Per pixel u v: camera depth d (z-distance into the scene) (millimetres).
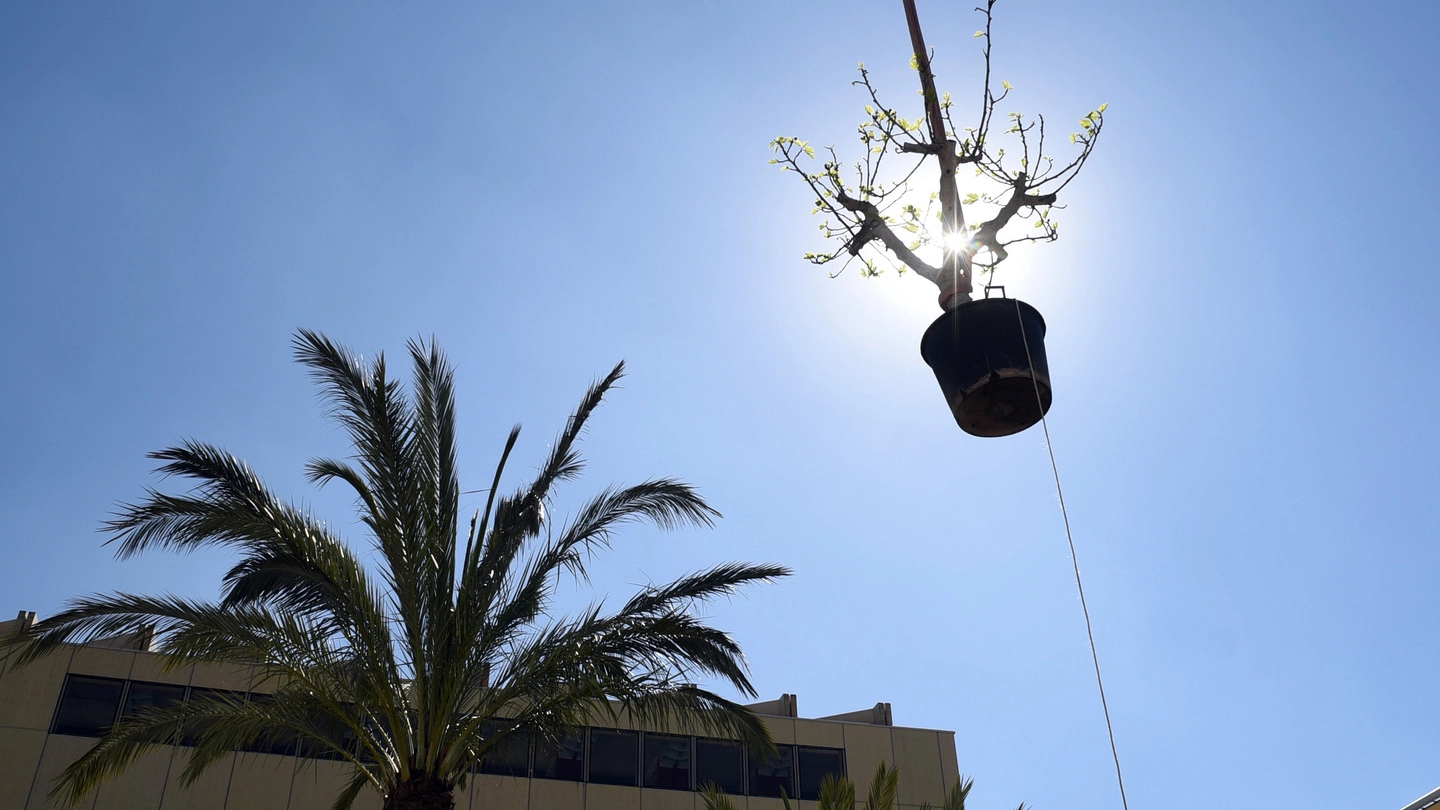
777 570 14922
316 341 13641
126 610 13289
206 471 13125
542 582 14500
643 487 15281
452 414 14445
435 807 13516
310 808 25547
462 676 13891
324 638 13422
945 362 4145
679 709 15055
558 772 28344
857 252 5027
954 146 4656
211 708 14711
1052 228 5102
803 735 31359
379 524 13688
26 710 25094
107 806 24656
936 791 31375
